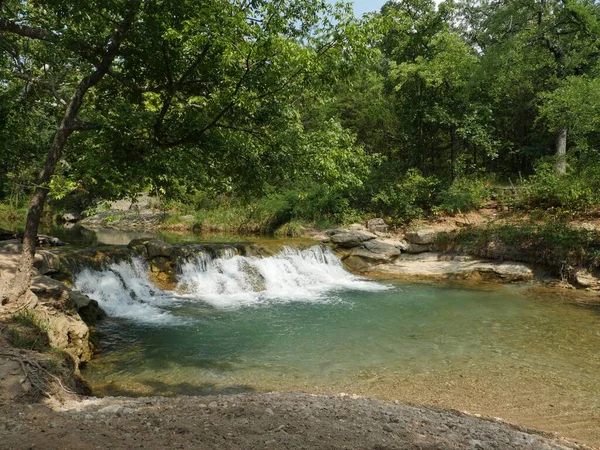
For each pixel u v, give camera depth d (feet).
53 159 28.04
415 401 23.97
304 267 58.54
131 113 28.09
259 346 32.83
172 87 29.32
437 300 47.16
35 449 12.73
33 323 25.49
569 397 24.63
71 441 13.38
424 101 80.74
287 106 32.81
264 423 15.60
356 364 29.43
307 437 14.39
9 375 19.92
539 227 58.49
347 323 38.78
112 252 47.50
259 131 33.71
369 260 65.77
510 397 24.62
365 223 77.05
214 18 25.48
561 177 68.18
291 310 43.06
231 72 29.40
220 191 35.40
